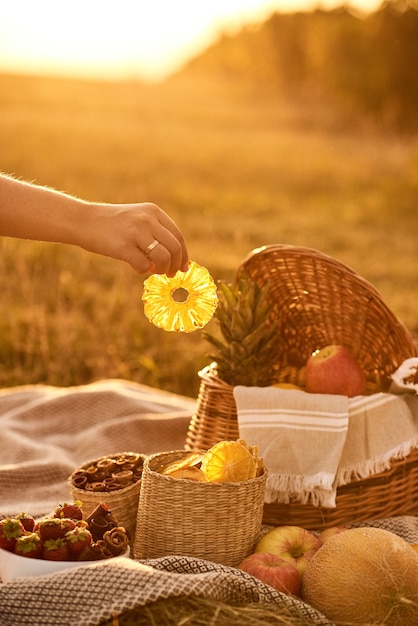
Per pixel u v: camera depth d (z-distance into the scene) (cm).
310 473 354
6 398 564
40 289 834
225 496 301
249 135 3011
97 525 288
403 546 278
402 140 2812
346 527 361
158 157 2273
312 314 433
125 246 257
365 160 2277
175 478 303
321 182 2019
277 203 1733
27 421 530
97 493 329
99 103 3791
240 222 1417
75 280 890
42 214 256
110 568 250
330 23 3778
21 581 250
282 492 358
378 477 365
